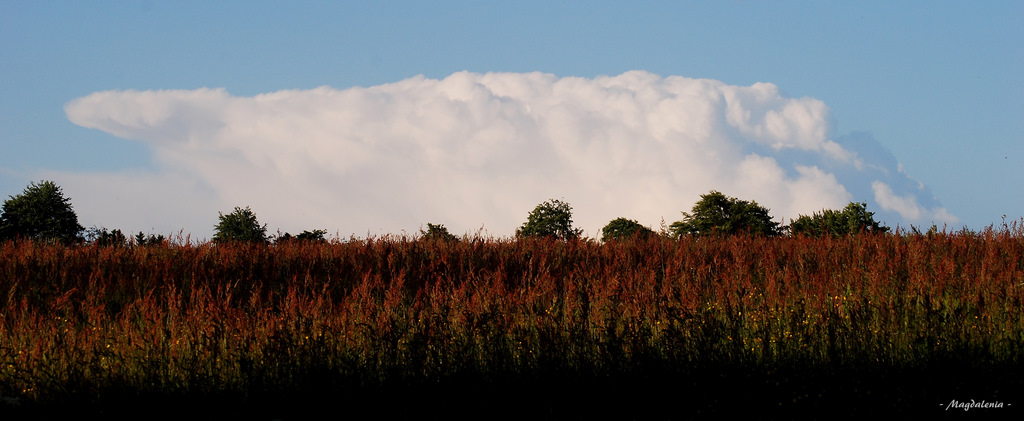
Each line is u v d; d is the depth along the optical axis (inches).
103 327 328.8
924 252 466.0
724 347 267.3
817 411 227.8
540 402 242.2
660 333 278.1
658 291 375.6
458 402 243.4
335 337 281.0
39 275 448.5
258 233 1301.7
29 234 1435.8
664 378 250.8
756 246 529.3
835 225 1186.0
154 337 288.0
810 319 300.4
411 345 267.9
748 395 238.2
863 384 242.5
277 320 305.1
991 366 256.4
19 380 269.4
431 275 445.4
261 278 461.4
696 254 507.2
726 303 305.9
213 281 432.1
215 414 242.8
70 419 239.1
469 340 273.6
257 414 243.3
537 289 385.4
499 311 307.0
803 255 487.2
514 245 538.3
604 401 240.5
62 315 376.8
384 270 476.4
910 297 333.4
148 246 532.7
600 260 501.7
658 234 573.3
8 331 324.5
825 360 261.3
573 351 272.5
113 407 245.9
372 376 259.4
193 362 265.7
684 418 228.2
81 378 260.2
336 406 245.8
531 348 275.4
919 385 243.4
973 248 490.3
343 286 454.0
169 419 239.9
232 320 304.5
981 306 302.8
